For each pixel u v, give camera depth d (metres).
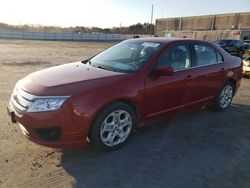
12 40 40.22
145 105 3.97
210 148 3.96
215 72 5.14
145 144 4.01
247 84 8.97
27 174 3.15
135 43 4.75
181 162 3.54
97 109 3.38
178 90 4.39
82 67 4.25
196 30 60.72
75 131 3.31
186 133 4.46
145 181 3.10
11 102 3.67
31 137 3.35
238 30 50.06
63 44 34.75
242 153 3.85
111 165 3.41
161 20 69.12
